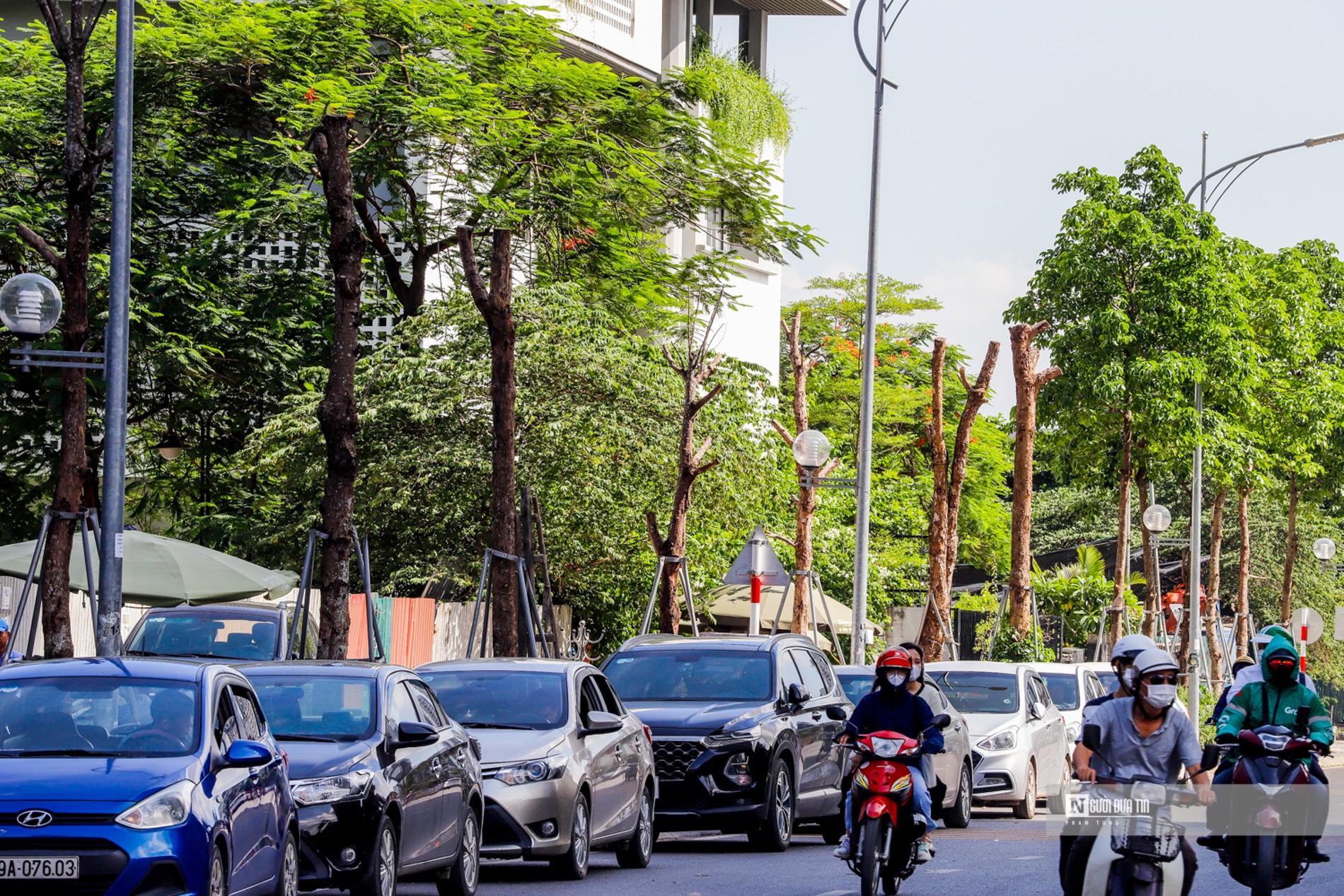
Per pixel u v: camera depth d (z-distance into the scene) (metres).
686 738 31.78
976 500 105.56
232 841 18.30
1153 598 84.94
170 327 60.91
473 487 56.19
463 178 60.81
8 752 18.58
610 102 63.38
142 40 59.91
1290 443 89.62
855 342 110.56
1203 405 75.12
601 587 61.28
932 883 27.36
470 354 57.59
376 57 62.06
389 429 57.22
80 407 35.12
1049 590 92.50
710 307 72.69
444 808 24.00
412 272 66.88
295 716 23.36
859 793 24.22
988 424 107.81
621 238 63.88
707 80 67.25
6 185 60.88
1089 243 73.69
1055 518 142.50
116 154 33.34
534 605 44.03
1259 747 22.38
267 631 43.16
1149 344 73.31
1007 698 45.59
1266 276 89.19
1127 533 74.75
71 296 35.06
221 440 63.75
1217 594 98.00
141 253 62.19
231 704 20.05
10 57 62.72
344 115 36.44
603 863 31.06
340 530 36.03
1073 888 17.94
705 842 36.16
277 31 60.62
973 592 109.81
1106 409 74.19
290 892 20.56
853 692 43.47
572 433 55.41
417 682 25.38
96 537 35.16
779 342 90.31
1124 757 17.89
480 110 59.38
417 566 56.91
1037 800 52.78
